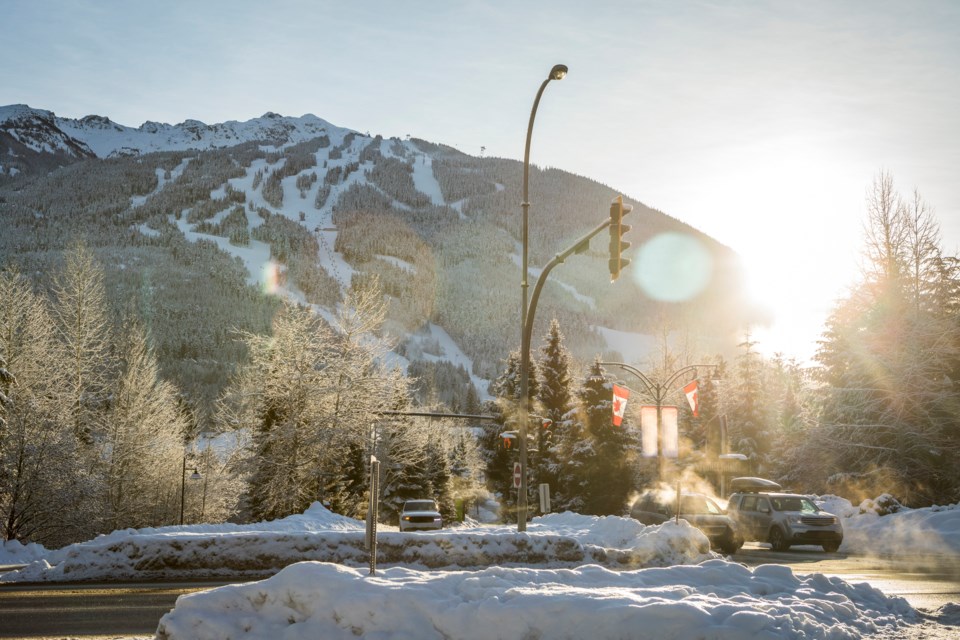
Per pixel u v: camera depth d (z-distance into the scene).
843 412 46.53
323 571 9.06
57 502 39.69
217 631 8.67
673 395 64.19
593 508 56.62
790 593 11.20
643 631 8.30
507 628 8.34
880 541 28.69
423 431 71.19
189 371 163.75
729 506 30.00
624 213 17.66
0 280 42.56
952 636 9.95
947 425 44.47
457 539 18.16
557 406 64.38
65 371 43.91
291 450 43.84
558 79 19.58
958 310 47.31
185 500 58.75
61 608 12.61
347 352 44.97
